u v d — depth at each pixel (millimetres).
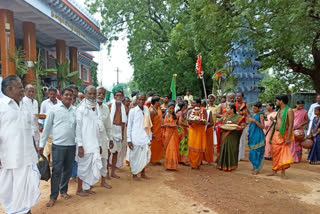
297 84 18797
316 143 7703
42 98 13547
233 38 10578
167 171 6652
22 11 12352
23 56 13547
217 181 5758
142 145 5633
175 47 20453
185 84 20922
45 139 4367
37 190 3734
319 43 8367
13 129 3543
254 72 12578
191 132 6750
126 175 6242
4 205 3535
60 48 17453
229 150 6641
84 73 27750
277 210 4199
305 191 5156
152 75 22375
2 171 3500
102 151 5102
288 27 8312
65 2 14461
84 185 4781
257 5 8797
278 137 6035
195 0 10867
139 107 5719
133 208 4258
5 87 3617
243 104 7484
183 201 4555
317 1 7250
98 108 5043
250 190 5156
